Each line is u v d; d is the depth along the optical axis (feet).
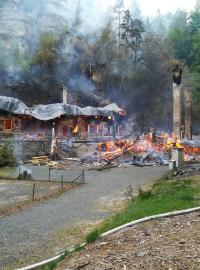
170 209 41.11
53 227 45.39
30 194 69.31
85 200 62.80
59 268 27.35
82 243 35.94
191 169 86.89
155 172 103.35
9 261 34.09
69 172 106.11
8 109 163.22
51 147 137.80
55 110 170.81
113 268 24.43
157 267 23.79
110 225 41.34
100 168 112.47
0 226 46.47
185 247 26.91
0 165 110.93
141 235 31.68
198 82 246.06
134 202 55.01
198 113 238.68
